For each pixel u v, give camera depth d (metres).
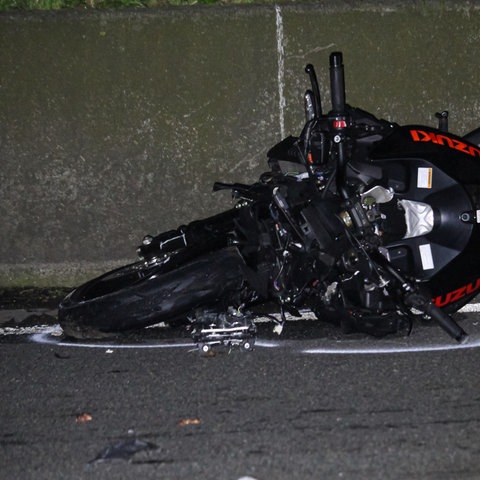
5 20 24.00
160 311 18.52
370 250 18.23
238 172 24.64
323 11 24.23
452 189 19.45
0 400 17.73
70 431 16.39
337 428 16.09
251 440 15.81
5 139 24.42
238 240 18.91
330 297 19.22
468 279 19.92
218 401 17.33
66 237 24.77
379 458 15.09
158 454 15.48
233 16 24.11
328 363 18.91
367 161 19.11
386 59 24.48
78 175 24.55
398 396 17.23
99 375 18.75
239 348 19.73
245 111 24.42
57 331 21.48
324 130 18.66
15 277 24.78
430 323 20.88
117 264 24.84
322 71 24.42
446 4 24.39
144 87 24.25
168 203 24.69
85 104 24.27
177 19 24.03
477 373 18.16
